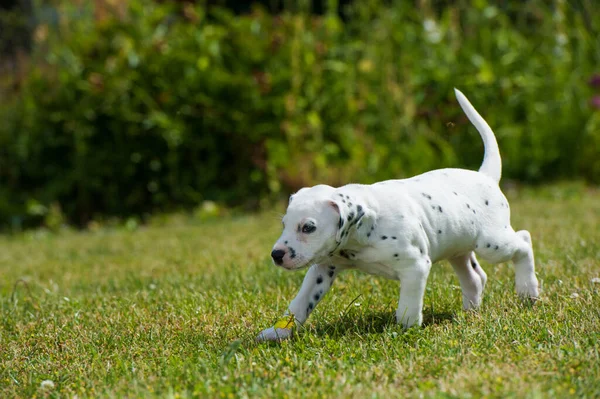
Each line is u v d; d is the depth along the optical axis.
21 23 12.97
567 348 3.43
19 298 5.64
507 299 4.52
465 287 4.47
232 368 3.41
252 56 11.20
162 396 3.09
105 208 11.10
